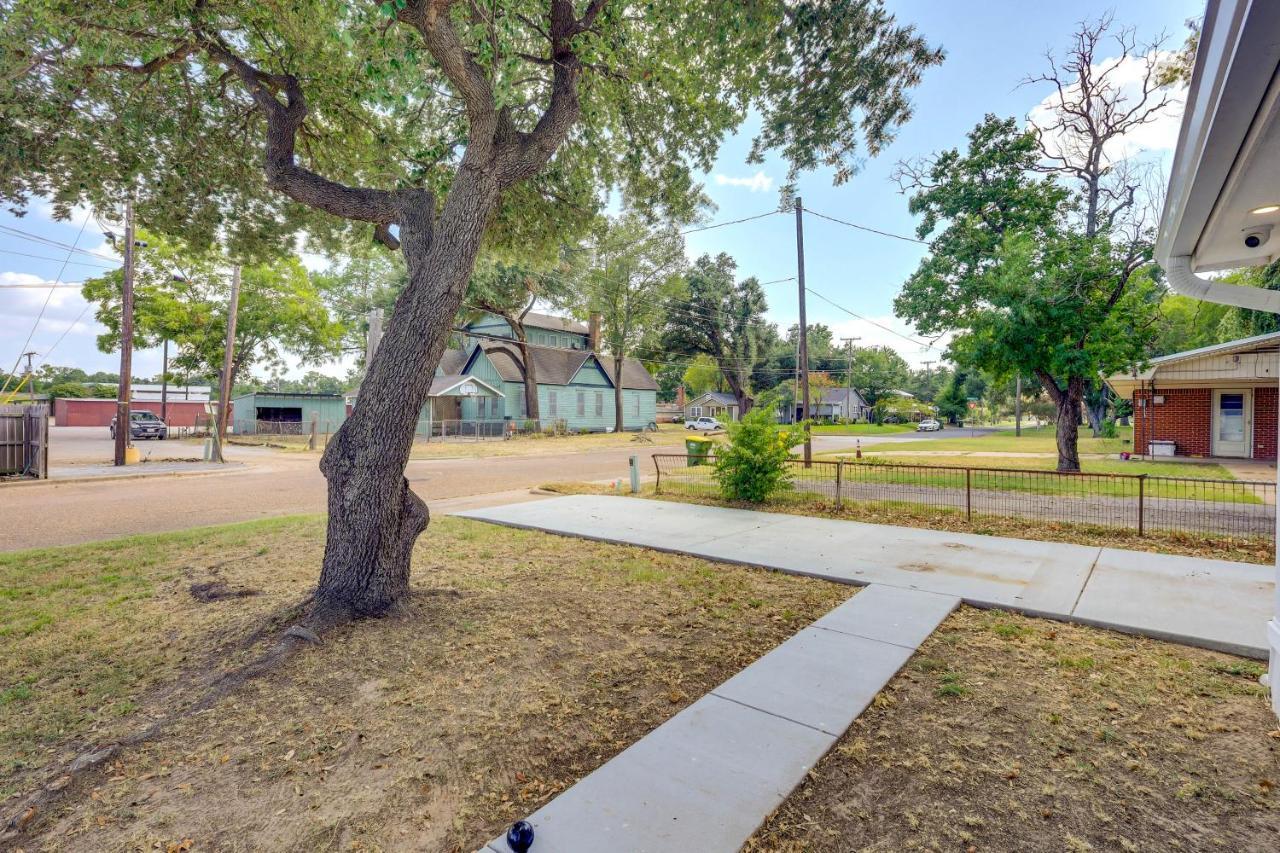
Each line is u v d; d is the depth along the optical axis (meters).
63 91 5.60
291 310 35.69
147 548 6.85
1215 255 3.79
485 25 4.45
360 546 4.48
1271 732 2.85
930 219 15.44
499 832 2.23
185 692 3.38
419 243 4.77
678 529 7.96
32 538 7.80
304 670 3.62
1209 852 2.06
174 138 6.66
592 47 5.32
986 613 4.63
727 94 6.42
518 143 4.99
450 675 3.58
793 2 5.23
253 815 2.35
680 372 70.12
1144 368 14.31
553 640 4.12
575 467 18.17
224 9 5.45
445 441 29.30
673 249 35.41
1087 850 2.08
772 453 10.12
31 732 2.97
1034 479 12.82
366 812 2.36
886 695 3.28
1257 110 2.12
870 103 5.85
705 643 4.07
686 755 2.68
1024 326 12.92
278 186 5.01
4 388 32.22
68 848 2.17
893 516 8.78
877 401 68.94
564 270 29.03
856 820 2.25
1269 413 16.81
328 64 6.14
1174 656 3.77
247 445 28.89
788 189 6.80
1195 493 10.27
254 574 5.77
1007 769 2.58
